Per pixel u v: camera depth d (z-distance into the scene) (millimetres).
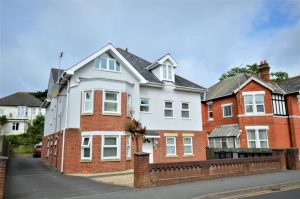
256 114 24719
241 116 25188
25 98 57375
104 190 10625
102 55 19281
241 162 14656
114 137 17562
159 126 21375
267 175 14367
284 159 16641
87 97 17734
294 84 27109
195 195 9477
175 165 12148
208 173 13203
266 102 24656
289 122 25344
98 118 17109
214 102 29422
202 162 13109
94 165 16484
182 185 11492
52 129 23203
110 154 17234
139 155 11242
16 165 22250
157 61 22578
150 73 23609
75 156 16609
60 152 18172
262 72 28594
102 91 17562
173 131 22000
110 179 13594
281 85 28453
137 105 19984
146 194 9727
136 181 11102
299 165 16953
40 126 47125
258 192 10391
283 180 12617
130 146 18562
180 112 22906
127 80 19906
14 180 13641
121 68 19844
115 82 18156
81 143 16922
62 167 16891
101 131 16984
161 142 21125
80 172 16344
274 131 23938
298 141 24859
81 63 17844
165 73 22844
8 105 53844
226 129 26656
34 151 33719
